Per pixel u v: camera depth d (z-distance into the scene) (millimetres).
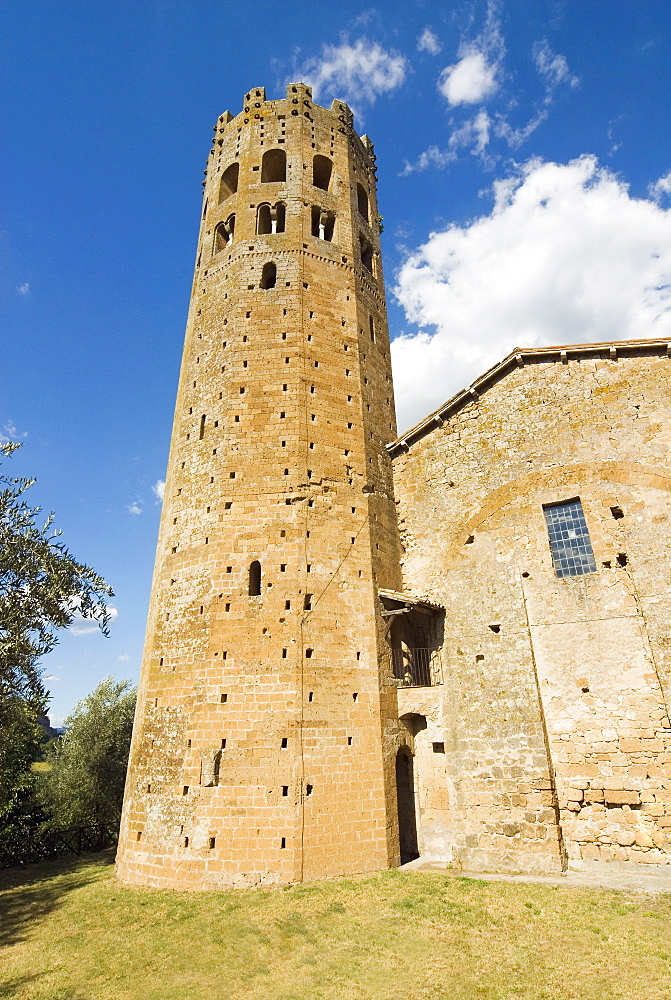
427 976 11633
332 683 19938
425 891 16141
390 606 22781
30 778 28125
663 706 17750
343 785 18828
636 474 20484
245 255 26812
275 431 23078
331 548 21922
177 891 17375
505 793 18906
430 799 20797
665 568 18969
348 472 23688
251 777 18234
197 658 20203
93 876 20797
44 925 15977
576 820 18031
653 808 17141
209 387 25000
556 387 23125
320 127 31062
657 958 11430
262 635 19969
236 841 17578
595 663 19125
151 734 20500
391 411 28016
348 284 27688
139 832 19297
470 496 23719
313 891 16438
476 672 20906
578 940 12531
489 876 17438
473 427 24656
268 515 21734
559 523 21578
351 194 30422
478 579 22250
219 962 12875
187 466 24156
